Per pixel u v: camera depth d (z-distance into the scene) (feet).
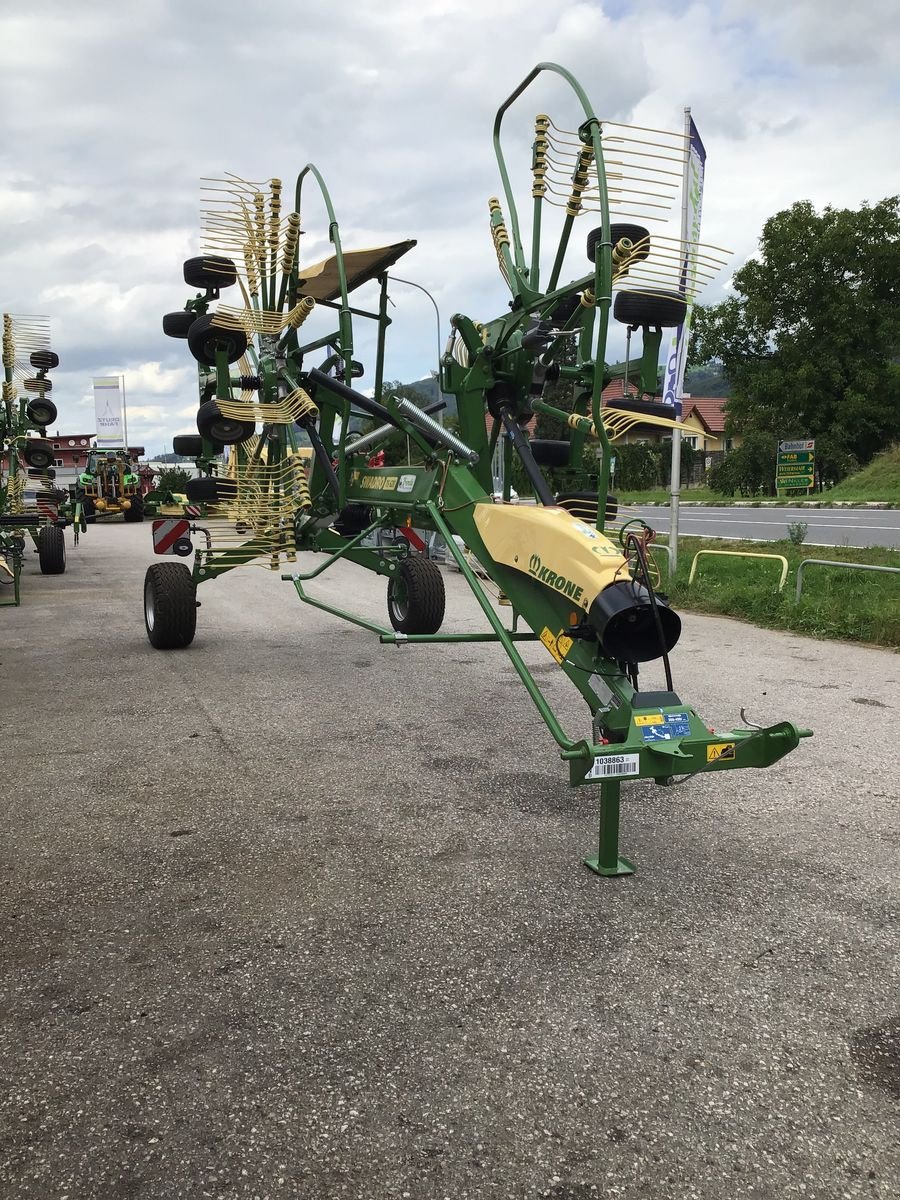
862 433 160.04
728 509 106.42
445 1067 8.67
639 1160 7.52
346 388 22.07
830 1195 7.16
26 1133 7.82
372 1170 7.43
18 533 46.29
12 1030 9.25
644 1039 9.09
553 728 12.46
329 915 11.62
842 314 156.15
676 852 13.50
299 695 22.82
